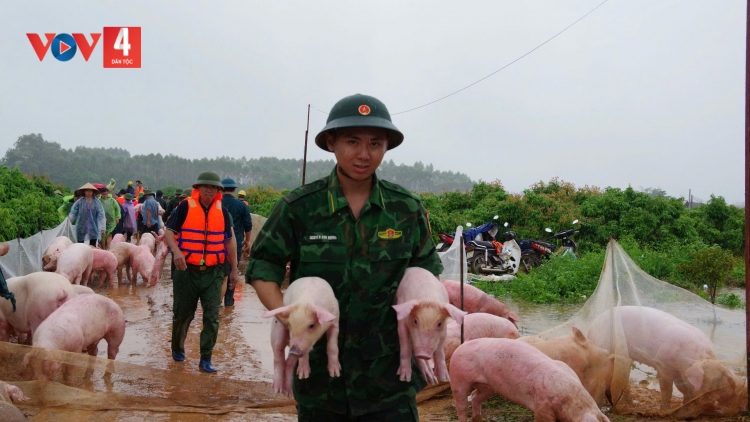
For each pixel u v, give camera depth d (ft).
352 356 9.26
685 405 17.57
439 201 74.90
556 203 63.93
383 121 9.15
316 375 9.31
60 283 23.68
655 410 18.31
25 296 23.44
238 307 35.04
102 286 41.45
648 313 19.36
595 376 18.56
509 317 26.99
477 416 17.75
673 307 21.38
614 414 18.12
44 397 17.17
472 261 49.11
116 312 22.11
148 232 59.52
